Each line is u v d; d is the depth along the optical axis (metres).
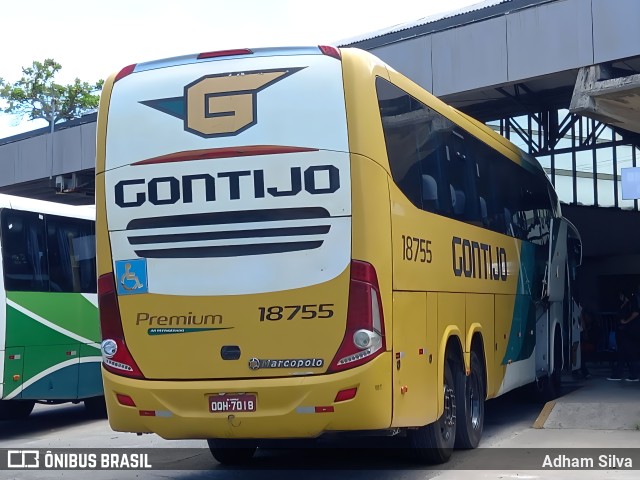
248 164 7.45
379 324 7.23
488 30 13.97
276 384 7.22
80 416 15.47
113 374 7.69
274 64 7.56
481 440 10.65
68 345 13.05
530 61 13.42
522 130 20.44
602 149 22.66
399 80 8.27
